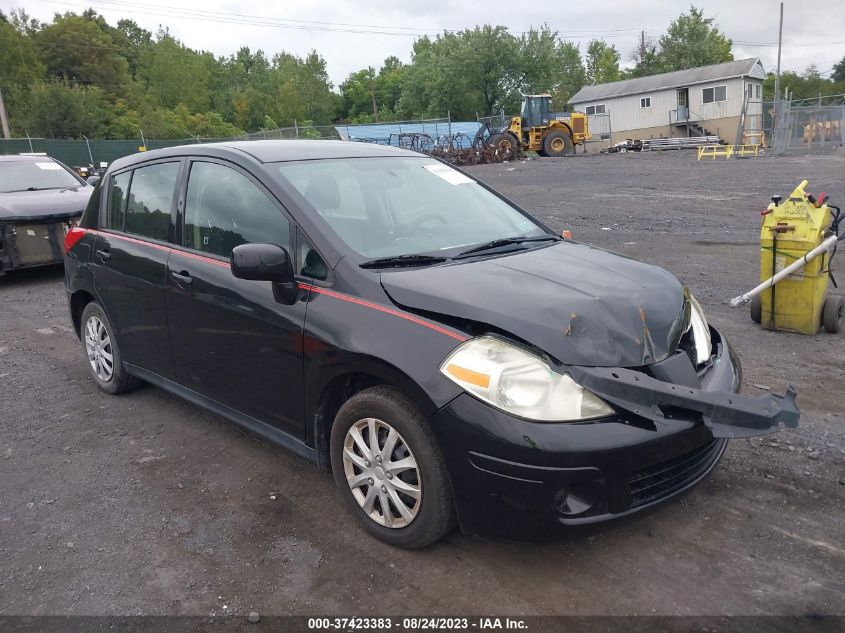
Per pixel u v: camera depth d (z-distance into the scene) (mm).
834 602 2768
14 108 56531
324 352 3211
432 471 2930
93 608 2881
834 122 30922
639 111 49344
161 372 4477
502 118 46156
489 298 2979
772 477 3709
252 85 107938
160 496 3756
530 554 3135
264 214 3695
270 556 3193
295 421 3520
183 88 87750
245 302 3623
